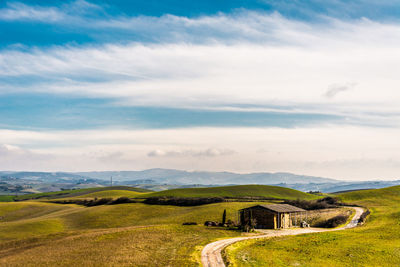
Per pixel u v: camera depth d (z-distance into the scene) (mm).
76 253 48469
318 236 63656
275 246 54344
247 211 80938
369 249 51656
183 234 63094
